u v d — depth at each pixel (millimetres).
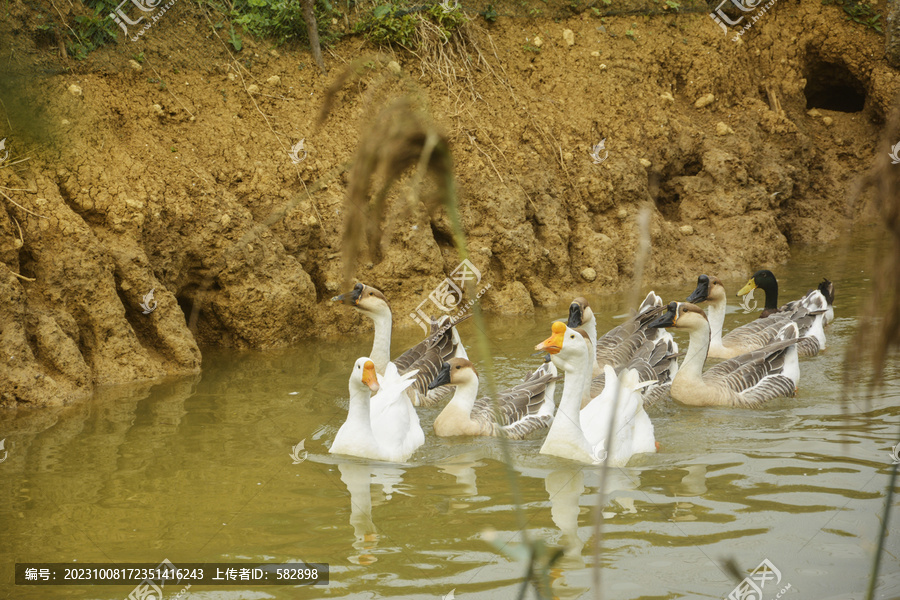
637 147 15414
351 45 13703
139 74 11383
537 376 8961
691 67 17297
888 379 8930
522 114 14484
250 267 10664
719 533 5309
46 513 5715
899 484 6051
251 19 12898
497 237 12875
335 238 11773
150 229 10141
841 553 4965
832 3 19531
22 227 8984
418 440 7570
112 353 9203
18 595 4555
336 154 12203
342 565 4941
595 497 6070
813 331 10609
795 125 17844
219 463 6770
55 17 11125
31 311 8672
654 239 14531
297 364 9922
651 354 9617
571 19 16516
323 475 6586
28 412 8055
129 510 5793
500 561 4977
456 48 14617
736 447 7145
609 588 4574
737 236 15297
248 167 11438
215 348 10758
